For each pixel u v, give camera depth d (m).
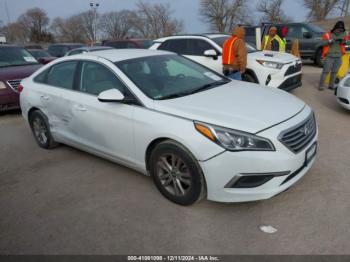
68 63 4.66
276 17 56.12
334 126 5.68
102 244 3.01
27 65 8.46
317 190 3.60
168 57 4.57
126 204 3.59
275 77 7.27
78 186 4.05
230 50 6.39
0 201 3.84
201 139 3.06
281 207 3.34
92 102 4.07
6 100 7.28
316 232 2.96
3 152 5.37
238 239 2.94
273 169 2.96
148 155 3.63
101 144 4.14
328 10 51.25
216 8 59.94
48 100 4.78
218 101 3.52
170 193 3.52
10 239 3.16
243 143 2.95
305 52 13.72
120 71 3.91
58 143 5.25
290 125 3.12
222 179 3.05
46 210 3.59
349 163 4.20
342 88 6.25
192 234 3.05
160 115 3.38
